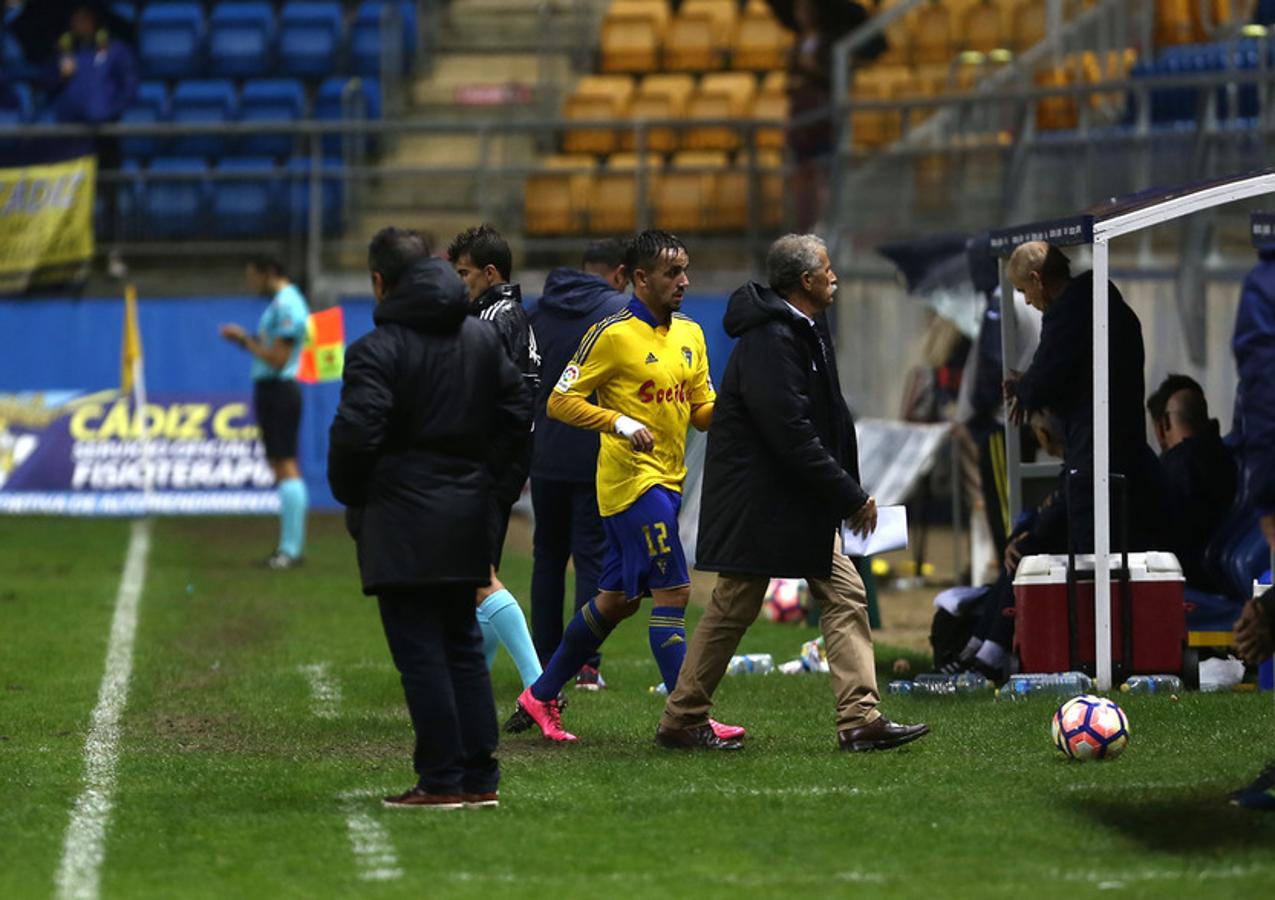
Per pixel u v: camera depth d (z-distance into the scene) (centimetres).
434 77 9494
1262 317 2234
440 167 7719
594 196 7794
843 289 6981
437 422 2352
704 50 9131
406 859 2148
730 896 1975
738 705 3328
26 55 8744
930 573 5781
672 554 2942
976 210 6419
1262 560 3469
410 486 2344
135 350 7050
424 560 2333
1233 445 3628
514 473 3092
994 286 4266
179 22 9156
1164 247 5684
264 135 8338
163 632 4400
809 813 2369
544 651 3475
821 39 7638
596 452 3344
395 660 2403
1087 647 3278
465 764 2431
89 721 3234
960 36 8019
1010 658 3481
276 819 2369
